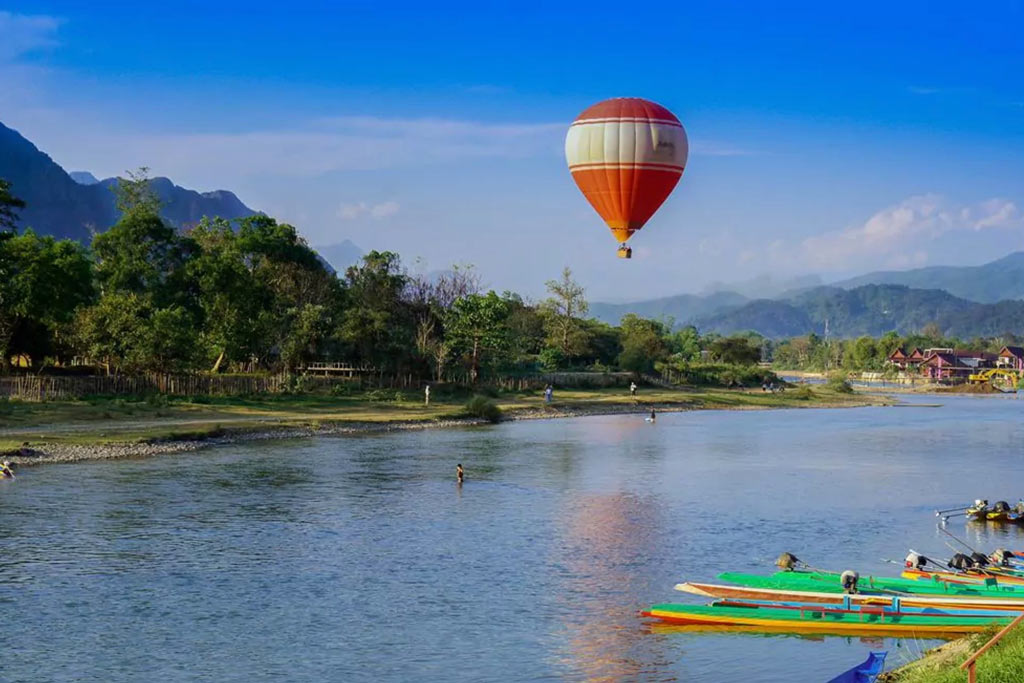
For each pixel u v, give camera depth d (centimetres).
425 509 4806
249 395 9769
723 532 4350
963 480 6112
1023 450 7975
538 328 16462
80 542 3950
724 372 17612
